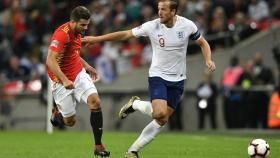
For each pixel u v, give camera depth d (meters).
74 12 32.81
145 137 30.95
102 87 76.25
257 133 61.16
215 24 73.44
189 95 70.56
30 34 84.00
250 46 72.62
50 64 32.16
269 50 72.19
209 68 31.27
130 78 76.31
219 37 73.50
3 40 84.50
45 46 80.88
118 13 80.50
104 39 32.62
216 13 73.62
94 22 78.88
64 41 32.69
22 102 76.00
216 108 68.44
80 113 73.56
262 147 31.42
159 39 31.31
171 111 32.16
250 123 65.00
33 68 79.31
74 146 42.97
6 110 75.69
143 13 76.38
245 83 64.69
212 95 66.38
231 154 36.94
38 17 84.44
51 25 81.56
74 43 33.34
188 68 74.25
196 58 73.94
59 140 48.78
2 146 43.31
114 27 77.06
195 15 73.38
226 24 73.44
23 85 77.00
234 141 46.91
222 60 72.50
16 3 87.38
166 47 31.30
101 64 76.31
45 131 65.75
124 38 32.19
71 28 33.00
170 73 31.50
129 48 78.19
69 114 34.78
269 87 63.69
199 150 39.31
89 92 32.88
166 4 30.78
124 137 52.22
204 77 66.94
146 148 40.53
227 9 76.25
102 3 83.38
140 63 77.25
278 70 67.12
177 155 36.22
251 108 64.69
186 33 31.41
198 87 67.00
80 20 32.72
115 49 77.81
